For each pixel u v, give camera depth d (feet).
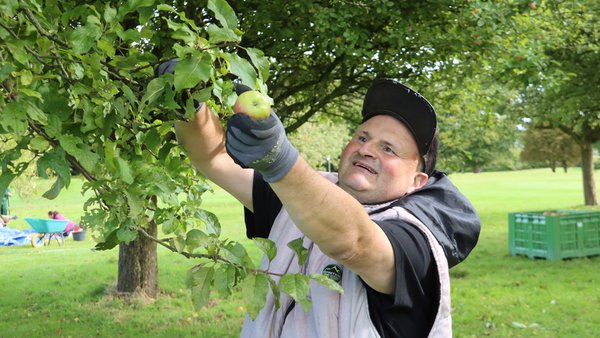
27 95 4.44
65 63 4.87
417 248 5.13
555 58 40.57
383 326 5.23
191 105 4.36
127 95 4.71
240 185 6.29
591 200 86.53
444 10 25.61
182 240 4.67
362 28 25.40
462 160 37.35
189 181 6.68
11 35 4.62
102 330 27.17
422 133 5.95
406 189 6.03
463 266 41.93
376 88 6.06
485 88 34.99
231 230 63.52
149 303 31.63
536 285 35.29
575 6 31.99
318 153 82.33
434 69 28.76
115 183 5.09
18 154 4.33
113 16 4.72
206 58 3.95
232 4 23.99
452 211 6.02
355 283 5.37
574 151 109.70
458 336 25.23
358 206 4.42
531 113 56.80
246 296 4.37
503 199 105.60
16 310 30.89
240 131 3.74
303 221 4.24
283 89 30.32
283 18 25.13
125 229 5.05
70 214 90.89
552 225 44.19
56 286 36.58
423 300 5.20
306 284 4.32
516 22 26.11
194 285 4.49
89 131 4.80
